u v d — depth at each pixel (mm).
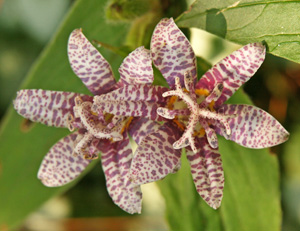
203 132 151
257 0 146
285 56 146
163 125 150
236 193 181
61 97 153
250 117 143
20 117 195
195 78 147
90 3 178
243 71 142
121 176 152
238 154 177
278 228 178
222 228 185
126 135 153
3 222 205
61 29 182
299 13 145
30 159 199
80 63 149
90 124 150
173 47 142
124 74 144
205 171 148
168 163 145
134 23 178
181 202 189
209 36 190
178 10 176
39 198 203
